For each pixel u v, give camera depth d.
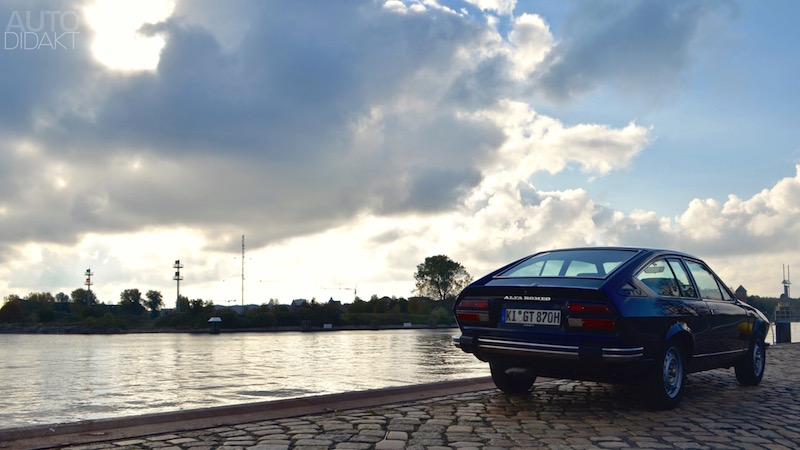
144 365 20.22
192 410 4.99
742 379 7.32
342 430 4.57
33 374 17.16
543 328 5.32
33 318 102.50
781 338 16.09
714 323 6.30
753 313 7.34
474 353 5.77
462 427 4.71
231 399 10.09
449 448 4.02
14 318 97.94
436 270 120.56
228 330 79.69
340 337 53.34
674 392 5.62
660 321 5.39
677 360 5.68
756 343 7.41
